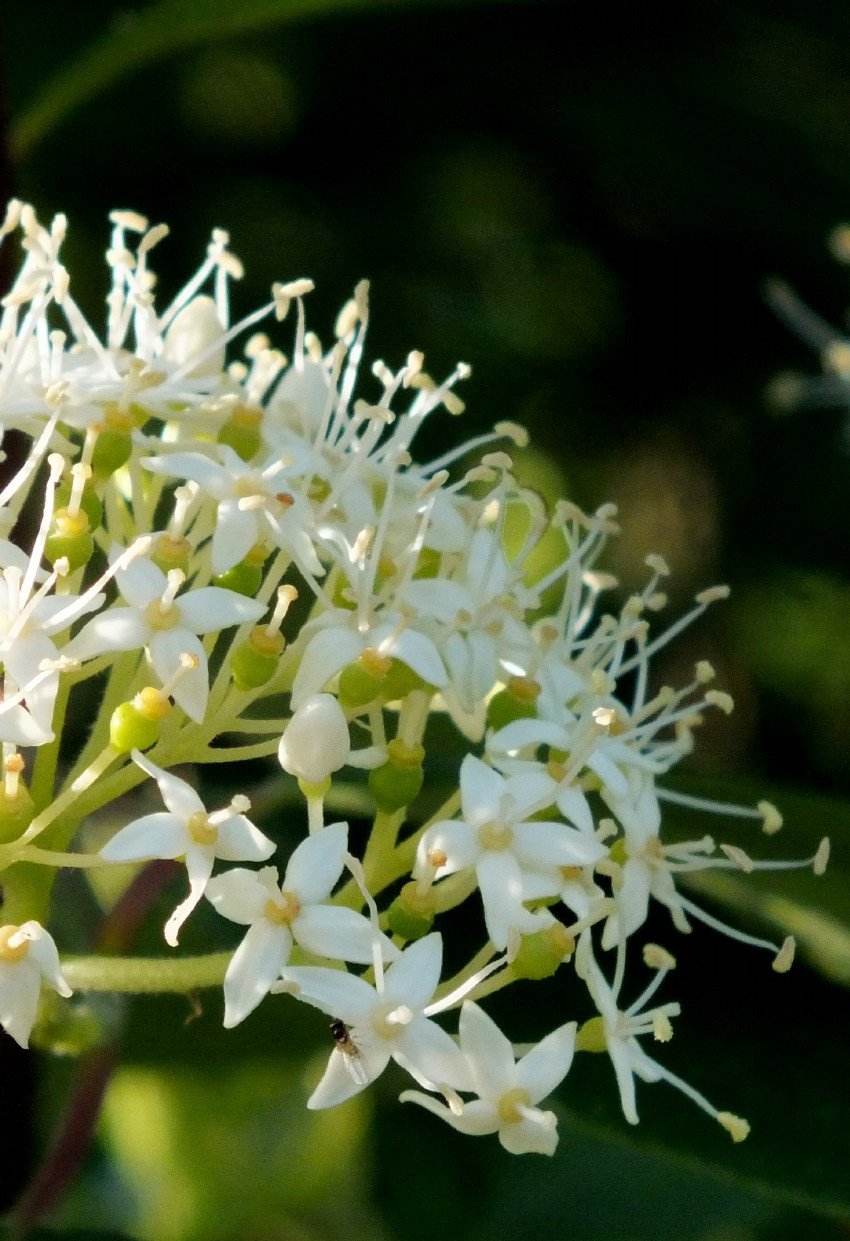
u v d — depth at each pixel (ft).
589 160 1.38
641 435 1.46
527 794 0.93
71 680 0.92
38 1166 1.09
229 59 1.36
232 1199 1.38
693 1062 1.02
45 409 0.95
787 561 1.49
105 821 1.06
